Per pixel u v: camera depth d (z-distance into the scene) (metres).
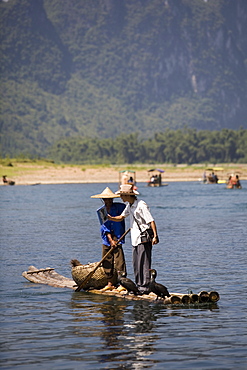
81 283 42.34
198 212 122.12
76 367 25.45
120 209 42.75
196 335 30.27
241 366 25.36
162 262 53.78
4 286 44.41
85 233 82.69
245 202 158.25
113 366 25.55
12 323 33.09
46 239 75.12
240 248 63.19
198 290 41.34
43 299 39.78
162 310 36.12
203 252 60.25
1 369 25.25
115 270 42.81
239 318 33.72
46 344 28.89
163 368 25.25
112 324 32.78
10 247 67.00
